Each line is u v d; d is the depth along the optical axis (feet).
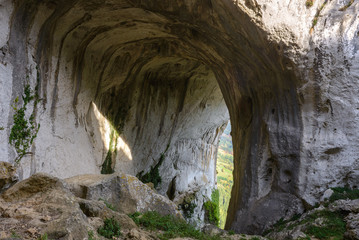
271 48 24.90
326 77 24.73
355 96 24.77
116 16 29.40
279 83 26.76
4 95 22.11
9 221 11.89
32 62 25.26
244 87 30.81
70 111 31.81
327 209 22.54
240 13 24.22
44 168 26.76
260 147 28.19
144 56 40.16
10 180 16.28
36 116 25.99
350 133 24.76
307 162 25.04
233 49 29.07
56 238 11.22
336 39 24.64
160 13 28.32
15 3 22.59
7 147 22.39
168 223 18.39
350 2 24.99
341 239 19.17
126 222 16.16
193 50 35.14
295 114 26.03
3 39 22.00
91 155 36.58
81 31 29.89
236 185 31.73
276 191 26.50
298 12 24.39
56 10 25.84
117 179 19.97
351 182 25.16
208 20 27.40
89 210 15.60
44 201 13.62
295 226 22.38
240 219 27.58
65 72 29.96
